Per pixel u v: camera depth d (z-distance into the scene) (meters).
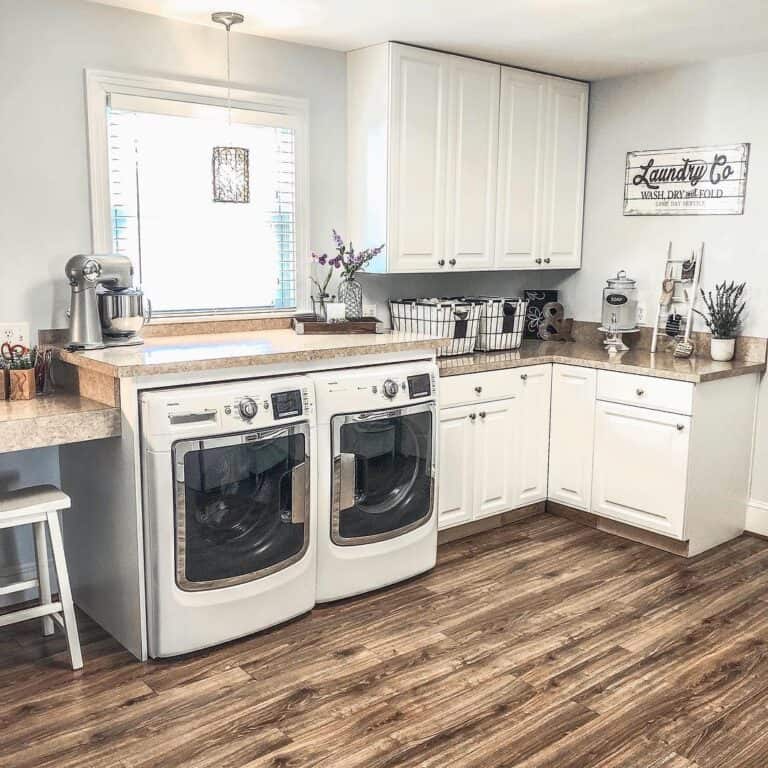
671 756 2.33
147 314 3.40
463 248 4.15
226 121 3.62
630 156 4.45
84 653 2.90
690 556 3.83
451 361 3.92
